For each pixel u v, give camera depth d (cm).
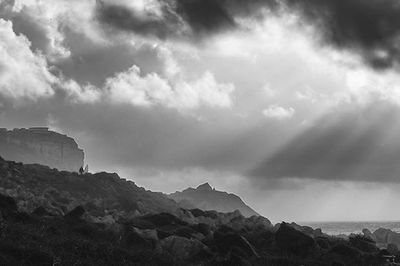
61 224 4606
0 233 3247
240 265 3853
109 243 4134
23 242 3216
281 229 4984
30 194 6316
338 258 4478
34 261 2831
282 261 4278
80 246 3572
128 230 4681
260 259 4319
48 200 6350
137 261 3638
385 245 6216
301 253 4681
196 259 4169
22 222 4222
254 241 5078
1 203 4572
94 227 4656
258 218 7119
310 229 6650
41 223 4381
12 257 2788
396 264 4375
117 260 3481
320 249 4759
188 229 5156
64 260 3042
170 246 4416
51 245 3394
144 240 4334
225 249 4488
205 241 4759
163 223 5584
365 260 4484
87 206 6562
